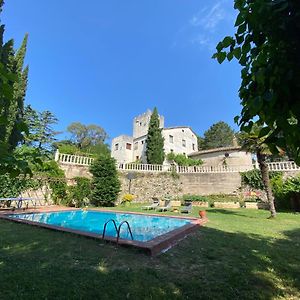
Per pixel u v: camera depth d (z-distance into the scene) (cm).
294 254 593
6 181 1625
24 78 2381
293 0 165
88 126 5906
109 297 352
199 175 2800
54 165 1973
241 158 3519
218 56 210
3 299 333
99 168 2102
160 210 1742
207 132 6438
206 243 693
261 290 393
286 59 167
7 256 518
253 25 189
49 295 349
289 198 1902
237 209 1909
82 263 489
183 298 359
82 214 1587
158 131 3644
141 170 2659
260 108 173
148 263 504
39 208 1653
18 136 1836
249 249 633
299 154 177
